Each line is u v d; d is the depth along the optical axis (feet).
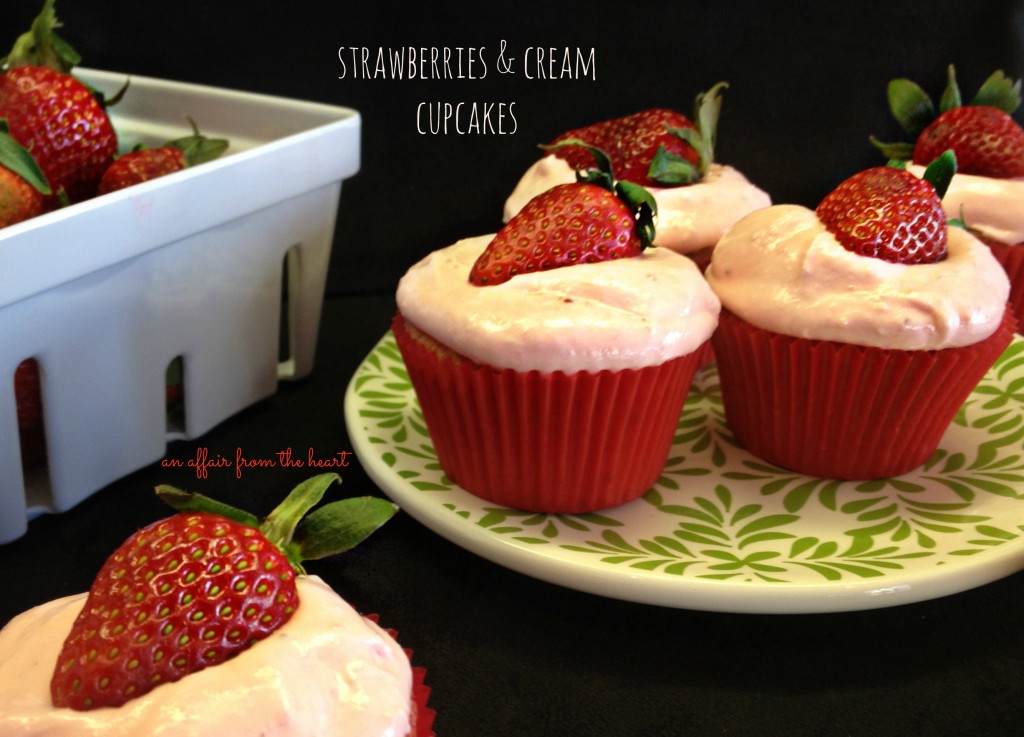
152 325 1.00
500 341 0.92
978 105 1.28
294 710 0.69
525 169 1.44
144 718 0.68
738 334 1.03
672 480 1.05
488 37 1.38
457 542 0.95
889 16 1.44
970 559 0.90
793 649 0.88
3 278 0.86
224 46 1.34
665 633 0.89
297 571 0.77
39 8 1.27
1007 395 1.13
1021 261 1.23
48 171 1.06
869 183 1.02
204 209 1.00
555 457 0.96
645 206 0.97
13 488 0.94
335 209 1.15
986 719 0.83
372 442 1.05
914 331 0.97
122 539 0.97
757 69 1.46
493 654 0.87
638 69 1.43
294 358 1.19
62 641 0.73
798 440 1.05
